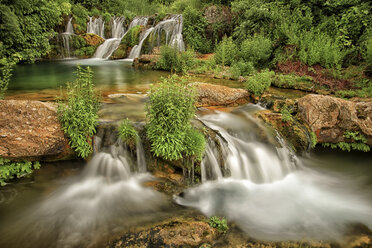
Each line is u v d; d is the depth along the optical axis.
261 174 6.09
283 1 15.41
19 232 4.04
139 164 5.66
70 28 22.38
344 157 7.12
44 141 5.11
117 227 4.11
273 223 4.50
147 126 5.77
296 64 12.56
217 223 4.22
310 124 7.32
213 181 5.70
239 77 12.76
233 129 6.83
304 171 6.54
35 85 10.33
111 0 28.58
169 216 4.43
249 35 15.47
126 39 21.19
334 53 11.63
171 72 14.86
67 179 5.36
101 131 5.80
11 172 5.11
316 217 4.76
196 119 6.81
